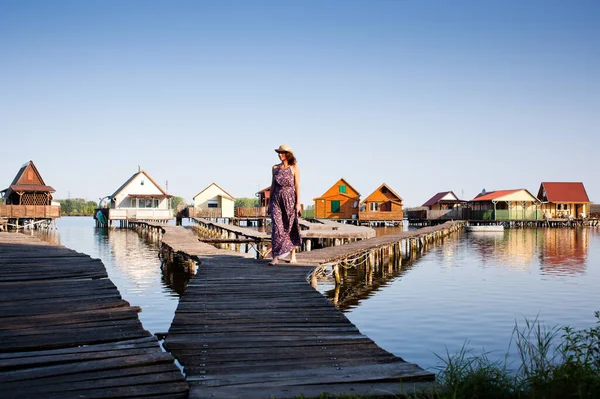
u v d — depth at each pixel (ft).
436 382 12.98
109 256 75.72
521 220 182.91
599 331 17.08
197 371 13.52
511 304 37.09
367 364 14.25
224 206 195.52
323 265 37.60
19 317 18.62
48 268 31.12
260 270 31.14
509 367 21.50
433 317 32.60
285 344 16.11
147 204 179.73
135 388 11.91
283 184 30.40
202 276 28.71
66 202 397.39
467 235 138.51
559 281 49.32
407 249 90.17
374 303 38.06
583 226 191.42
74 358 13.85
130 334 16.48
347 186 193.57
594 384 11.86
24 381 12.23
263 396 11.53
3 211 143.33
